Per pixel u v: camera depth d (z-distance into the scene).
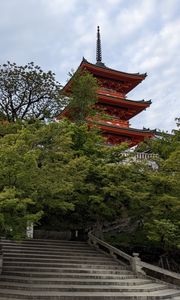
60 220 27.30
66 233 27.72
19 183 14.41
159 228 19.81
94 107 45.16
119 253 21.73
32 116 30.30
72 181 19.25
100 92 49.16
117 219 26.58
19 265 18.52
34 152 14.29
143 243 25.61
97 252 23.00
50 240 24.62
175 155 21.27
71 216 26.17
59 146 18.42
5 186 13.88
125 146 25.22
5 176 14.13
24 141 15.14
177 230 20.02
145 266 20.50
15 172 13.97
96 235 25.17
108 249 23.30
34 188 15.45
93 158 24.28
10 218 14.07
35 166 14.73
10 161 13.83
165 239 19.95
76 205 24.06
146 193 21.16
